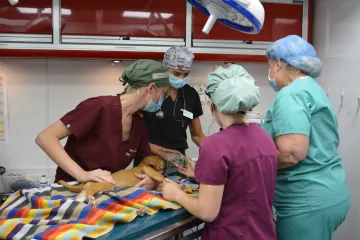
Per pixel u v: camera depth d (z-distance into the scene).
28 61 2.80
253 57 2.80
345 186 1.75
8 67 2.78
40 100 2.85
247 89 1.30
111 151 1.62
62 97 2.87
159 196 1.46
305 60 1.70
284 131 1.60
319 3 2.82
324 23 2.76
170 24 2.63
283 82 1.82
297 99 1.64
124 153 1.70
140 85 1.61
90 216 1.19
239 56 2.77
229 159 1.30
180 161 1.89
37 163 2.88
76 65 2.86
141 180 1.62
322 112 1.69
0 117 2.81
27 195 1.37
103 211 1.20
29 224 1.14
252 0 1.32
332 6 2.65
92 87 2.89
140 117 1.80
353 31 2.43
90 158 1.64
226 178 1.31
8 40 2.45
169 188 1.44
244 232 1.36
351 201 2.48
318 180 1.68
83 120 1.56
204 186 1.30
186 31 2.66
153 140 2.39
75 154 1.66
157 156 1.86
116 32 2.55
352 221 2.47
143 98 1.64
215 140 1.32
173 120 2.40
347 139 2.52
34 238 1.07
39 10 2.45
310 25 2.88
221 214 1.38
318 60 1.73
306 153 1.61
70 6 2.48
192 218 1.43
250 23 1.43
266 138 1.42
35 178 2.82
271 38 2.81
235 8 1.30
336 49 2.62
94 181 1.44
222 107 1.33
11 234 1.10
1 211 1.28
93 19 2.52
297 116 1.59
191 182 1.78
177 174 1.93
